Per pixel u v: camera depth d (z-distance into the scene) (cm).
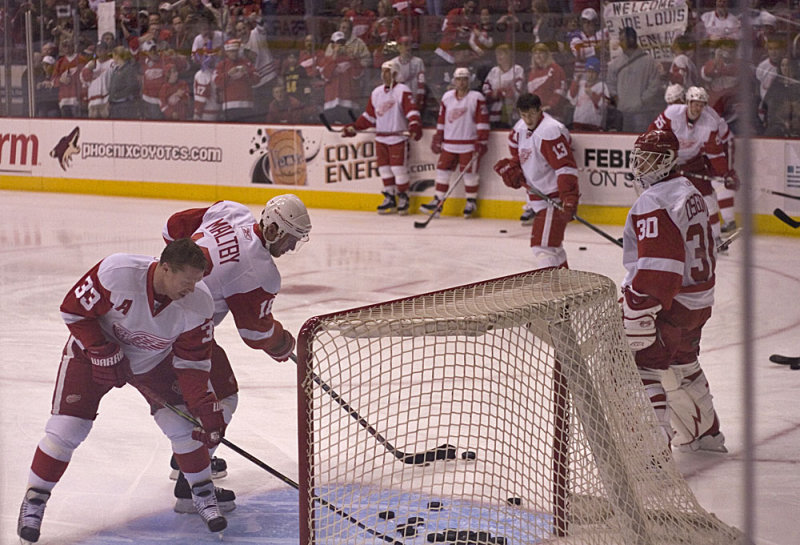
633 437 820
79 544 888
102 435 1175
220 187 3472
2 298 1936
